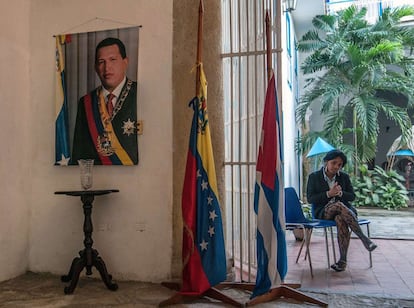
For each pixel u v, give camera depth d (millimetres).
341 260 3863
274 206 2893
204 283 2955
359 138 9328
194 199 3053
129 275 3512
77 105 3691
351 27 9352
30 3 3871
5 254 3521
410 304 2879
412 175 10922
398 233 6105
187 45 3482
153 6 3576
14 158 3641
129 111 3562
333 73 9414
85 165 3371
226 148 3750
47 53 3820
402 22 9898
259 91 3521
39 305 2896
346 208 3932
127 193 3555
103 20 3684
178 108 3477
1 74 3523
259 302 2861
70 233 3689
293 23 9891
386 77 8977
